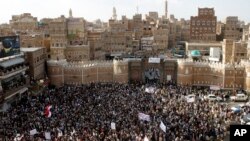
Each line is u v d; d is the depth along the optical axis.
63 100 62.94
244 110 60.97
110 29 159.00
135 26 190.50
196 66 97.62
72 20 163.88
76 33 148.75
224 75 92.00
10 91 68.50
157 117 51.12
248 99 77.88
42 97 66.94
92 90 76.12
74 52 121.44
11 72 71.38
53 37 119.19
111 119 48.78
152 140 41.12
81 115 50.72
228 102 74.75
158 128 44.69
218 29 196.25
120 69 102.00
